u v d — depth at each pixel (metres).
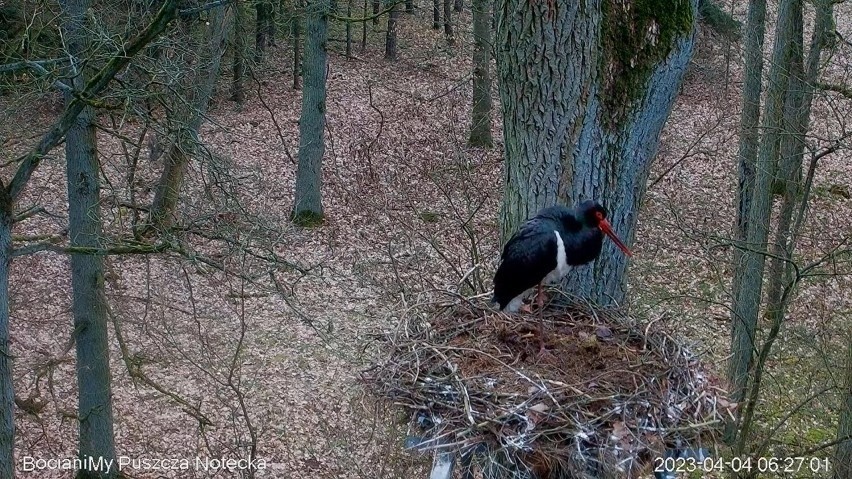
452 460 5.07
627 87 5.91
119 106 8.85
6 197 6.95
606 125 5.97
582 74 5.87
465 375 5.45
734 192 17.83
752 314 10.73
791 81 11.25
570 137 5.97
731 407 5.46
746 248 9.35
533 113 6.02
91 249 7.71
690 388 5.43
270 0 13.19
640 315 6.61
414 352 5.68
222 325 14.37
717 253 14.99
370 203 17.28
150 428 12.34
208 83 12.01
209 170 9.44
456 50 28.91
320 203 17.73
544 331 5.90
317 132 17.56
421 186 17.67
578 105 5.91
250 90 24.97
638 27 5.84
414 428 5.37
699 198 17.61
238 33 14.40
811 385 11.31
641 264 14.12
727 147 19.14
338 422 12.22
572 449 4.86
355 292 15.28
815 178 18.70
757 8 11.67
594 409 5.08
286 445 11.88
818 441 10.73
